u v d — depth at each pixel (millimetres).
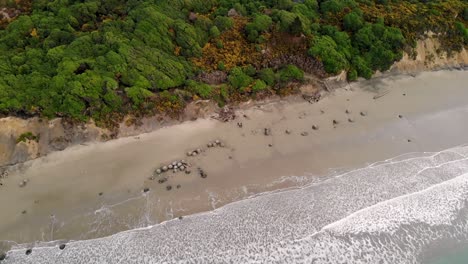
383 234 33094
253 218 33312
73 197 34281
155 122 40562
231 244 31516
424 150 40969
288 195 35312
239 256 30828
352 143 41125
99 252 30672
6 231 31797
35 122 38062
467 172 38625
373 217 34094
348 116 44312
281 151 39594
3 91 37344
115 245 31141
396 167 38688
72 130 38469
